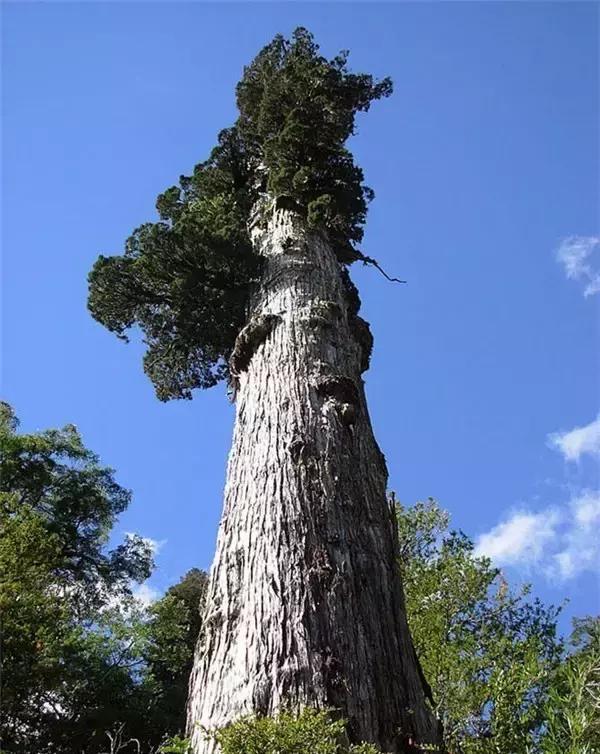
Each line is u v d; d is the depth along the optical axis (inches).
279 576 216.8
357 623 209.5
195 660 222.8
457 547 377.4
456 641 300.2
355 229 490.6
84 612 711.1
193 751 188.9
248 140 539.2
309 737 151.6
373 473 273.3
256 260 412.5
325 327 329.1
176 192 491.2
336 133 491.8
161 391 518.6
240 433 288.4
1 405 811.4
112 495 848.3
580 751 172.4
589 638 301.1
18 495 675.4
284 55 580.7
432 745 192.7
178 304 454.3
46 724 541.3
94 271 453.7
